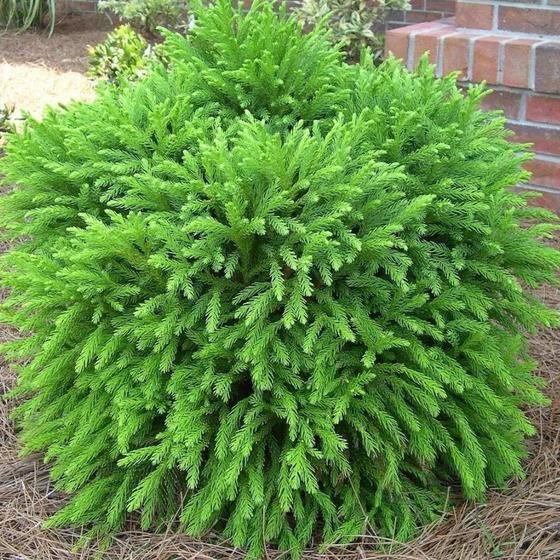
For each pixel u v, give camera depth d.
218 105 1.55
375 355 1.42
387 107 1.55
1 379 1.80
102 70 2.96
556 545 1.44
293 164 1.37
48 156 1.54
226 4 1.57
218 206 1.41
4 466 1.62
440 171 1.50
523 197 1.60
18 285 1.48
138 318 1.43
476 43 2.18
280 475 1.40
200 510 1.43
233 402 1.46
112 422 1.46
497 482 1.53
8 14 3.83
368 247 1.39
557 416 1.68
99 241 1.38
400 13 3.09
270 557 1.44
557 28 2.16
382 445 1.45
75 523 1.51
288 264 1.37
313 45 1.60
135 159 1.49
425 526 1.47
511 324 1.56
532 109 2.17
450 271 1.46
